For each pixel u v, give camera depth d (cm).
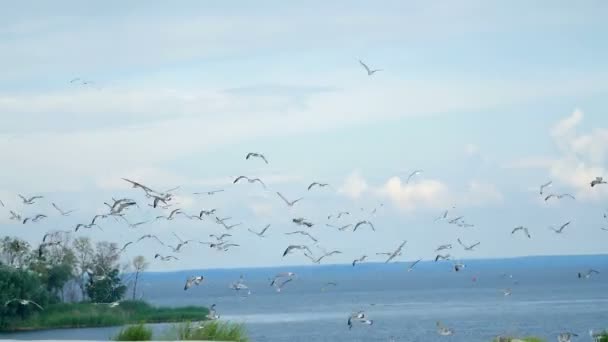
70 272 12175
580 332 11212
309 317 16762
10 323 11144
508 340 4800
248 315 17625
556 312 16388
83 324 11588
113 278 12331
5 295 11119
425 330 12575
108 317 11625
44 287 11675
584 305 18850
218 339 3875
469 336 11406
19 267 11581
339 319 15912
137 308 12412
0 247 11262
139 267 12862
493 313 16575
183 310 12519
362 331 12450
